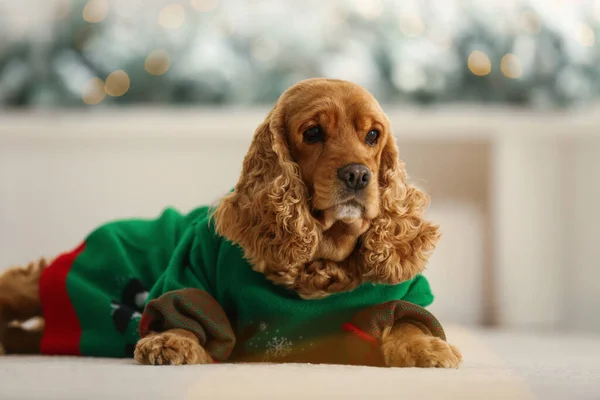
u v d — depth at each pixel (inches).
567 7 251.4
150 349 98.6
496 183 248.5
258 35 254.7
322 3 269.7
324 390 74.7
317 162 104.4
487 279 256.7
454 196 263.3
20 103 260.1
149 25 259.9
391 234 106.3
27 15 275.7
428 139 256.8
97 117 251.3
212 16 256.2
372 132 107.4
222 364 99.3
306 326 106.3
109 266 128.4
